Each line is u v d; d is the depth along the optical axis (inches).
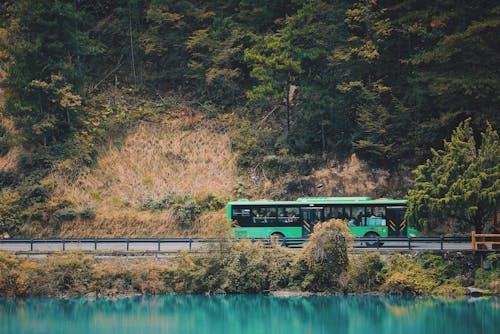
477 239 1889.8
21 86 2559.1
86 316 1702.8
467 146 1942.7
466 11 2396.7
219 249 1908.2
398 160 2504.9
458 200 1857.8
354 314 1676.9
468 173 1882.4
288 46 2546.8
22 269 1900.8
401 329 1536.7
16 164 2593.5
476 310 1678.2
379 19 2546.8
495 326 1537.9
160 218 2390.5
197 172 2571.4
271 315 1696.6
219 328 1590.8
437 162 1962.4
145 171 2576.3
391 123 2508.6
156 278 1902.1
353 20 2591.0
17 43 2554.1
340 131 2605.8
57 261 1916.8
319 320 1643.7
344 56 2490.2
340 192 2454.5
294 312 1711.4
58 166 2536.9
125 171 2568.9
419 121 2509.8
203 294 1891.0
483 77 2303.2
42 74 2615.7
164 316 1704.0
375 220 2057.1
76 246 2097.7
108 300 1859.0
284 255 1911.9
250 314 1707.7
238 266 1886.1
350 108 2591.0
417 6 2522.1
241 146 2600.9
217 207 2429.9
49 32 2625.5
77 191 2497.5
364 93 2496.3
